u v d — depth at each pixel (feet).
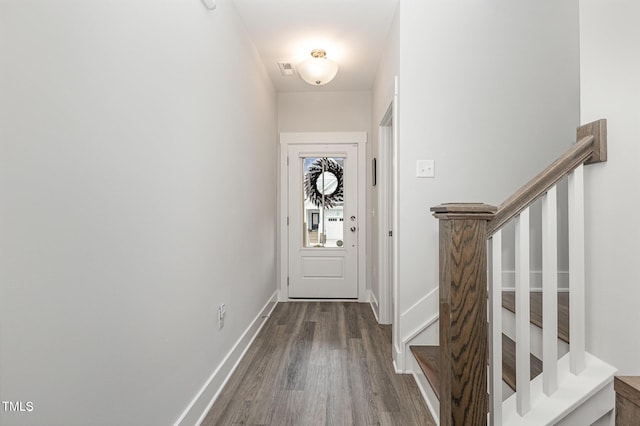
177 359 4.99
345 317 11.63
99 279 3.33
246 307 8.87
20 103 2.52
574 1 7.64
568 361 4.17
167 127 4.71
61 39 2.88
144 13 4.14
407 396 6.49
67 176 2.94
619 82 3.76
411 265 7.54
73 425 3.00
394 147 8.23
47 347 2.74
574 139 7.55
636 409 2.21
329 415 5.88
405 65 7.58
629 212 3.66
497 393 3.97
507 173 7.55
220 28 6.90
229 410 6.04
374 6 8.18
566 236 7.75
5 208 2.41
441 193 7.54
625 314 3.71
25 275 2.55
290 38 9.61
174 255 4.90
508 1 7.62
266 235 11.66
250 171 9.35
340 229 13.99
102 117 3.38
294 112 13.94
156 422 4.39
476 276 3.88
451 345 3.89
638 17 3.54
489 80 7.57
